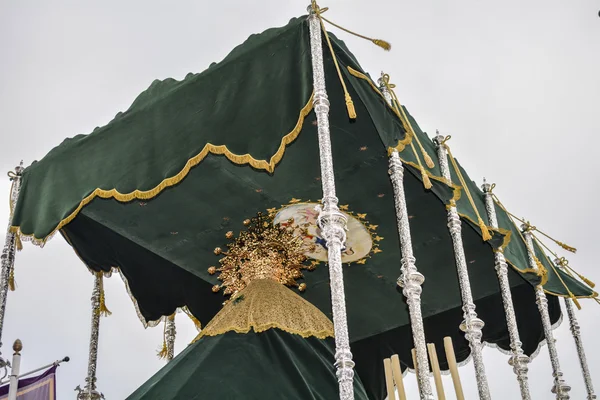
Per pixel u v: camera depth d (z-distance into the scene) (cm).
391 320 1819
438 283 1730
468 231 1605
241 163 1255
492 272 1700
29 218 1460
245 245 1652
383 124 1331
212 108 1334
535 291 1661
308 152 1469
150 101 1443
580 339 1684
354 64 1320
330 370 1350
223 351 1348
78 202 1392
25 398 1380
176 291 1762
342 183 1527
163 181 1307
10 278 1472
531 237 1744
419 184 1516
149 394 1256
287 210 1605
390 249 1664
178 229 1645
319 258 1688
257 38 1367
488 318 1784
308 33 1312
